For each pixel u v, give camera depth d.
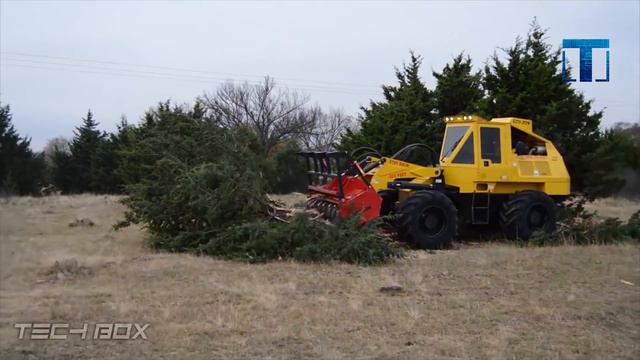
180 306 7.24
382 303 7.46
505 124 13.05
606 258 10.66
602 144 16.81
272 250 10.28
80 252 10.96
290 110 52.09
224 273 9.11
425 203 11.88
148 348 5.87
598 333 6.46
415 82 18.77
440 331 6.44
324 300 7.57
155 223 11.62
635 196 24.31
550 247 12.07
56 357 5.65
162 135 12.20
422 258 10.73
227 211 11.14
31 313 6.97
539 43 17.08
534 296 7.91
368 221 10.91
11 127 40.62
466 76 18.09
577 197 17.53
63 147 53.09
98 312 6.99
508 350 5.90
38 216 17.95
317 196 12.66
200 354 5.71
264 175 12.12
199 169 11.38
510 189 13.12
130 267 9.54
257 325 6.53
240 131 12.36
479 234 14.02
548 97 16.41
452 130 13.33
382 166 12.50
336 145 20.09
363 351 5.82
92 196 32.66
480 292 8.11
